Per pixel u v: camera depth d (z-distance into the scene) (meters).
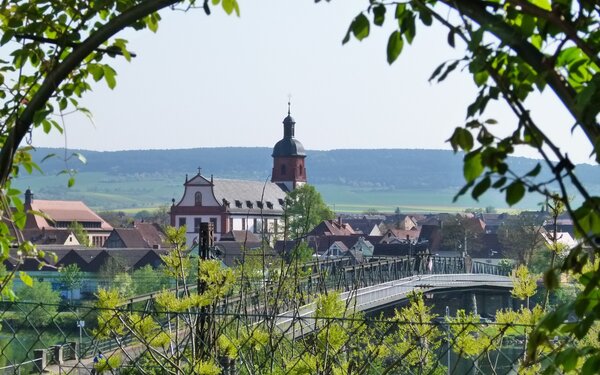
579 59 5.17
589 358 4.79
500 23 4.94
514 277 10.16
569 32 4.83
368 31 5.43
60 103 8.05
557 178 4.77
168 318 10.34
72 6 7.90
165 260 11.80
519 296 10.01
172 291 12.66
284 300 14.77
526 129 4.88
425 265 128.25
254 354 11.12
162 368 9.77
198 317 11.09
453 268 148.62
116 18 6.89
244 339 10.76
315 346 10.30
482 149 4.96
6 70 8.12
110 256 141.25
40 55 8.07
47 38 7.84
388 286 99.69
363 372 9.93
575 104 4.71
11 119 8.05
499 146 4.94
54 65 7.34
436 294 103.88
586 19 4.83
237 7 7.16
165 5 6.75
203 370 9.76
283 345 11.12
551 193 4.80
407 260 121.31
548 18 4.88
